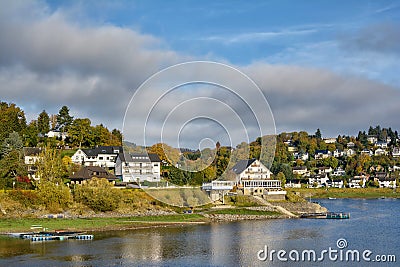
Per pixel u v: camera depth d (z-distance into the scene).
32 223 85.88
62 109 180.62
